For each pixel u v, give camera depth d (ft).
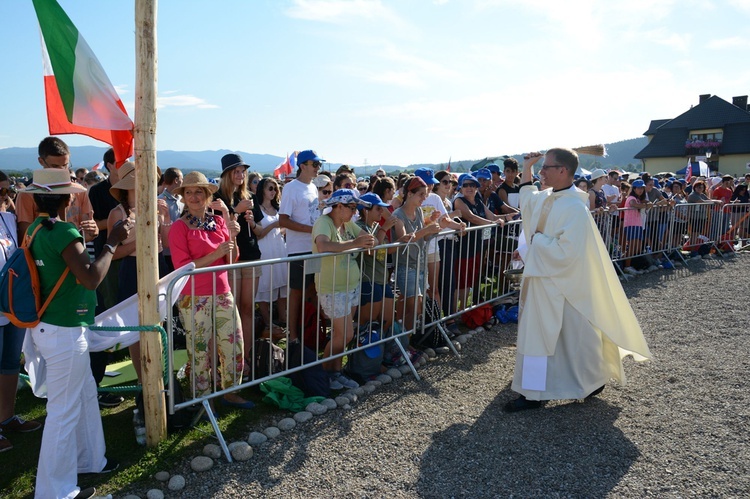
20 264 9.75
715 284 28.37
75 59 10.43
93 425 10.80
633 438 12.53
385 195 18.29
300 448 12.07
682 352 18.21
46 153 12.50
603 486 10.64
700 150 159.63
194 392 12.33
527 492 10.48
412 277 17.74
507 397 14.96
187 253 12.66
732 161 157.38
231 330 12.94
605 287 13.89
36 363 11.09
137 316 12.41
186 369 15.51
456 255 20.31
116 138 12.10
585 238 13.69
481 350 18.93
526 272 13.89
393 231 18.20
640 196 32.19
